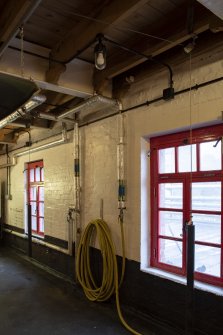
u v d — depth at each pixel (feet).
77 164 13.97
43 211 18.74
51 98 13.97
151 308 10.18
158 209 10.67
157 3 7.37
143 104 10.62
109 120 12.35
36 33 8.93
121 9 6.85
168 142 10.30
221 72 8.29
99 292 11.71
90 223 12.71
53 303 11.82
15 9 6.54
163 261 10.50
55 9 7.68
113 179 12.05
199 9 7.27
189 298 7.88
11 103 6.17
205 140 9.15
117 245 11.70
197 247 9.33
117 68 9.94
